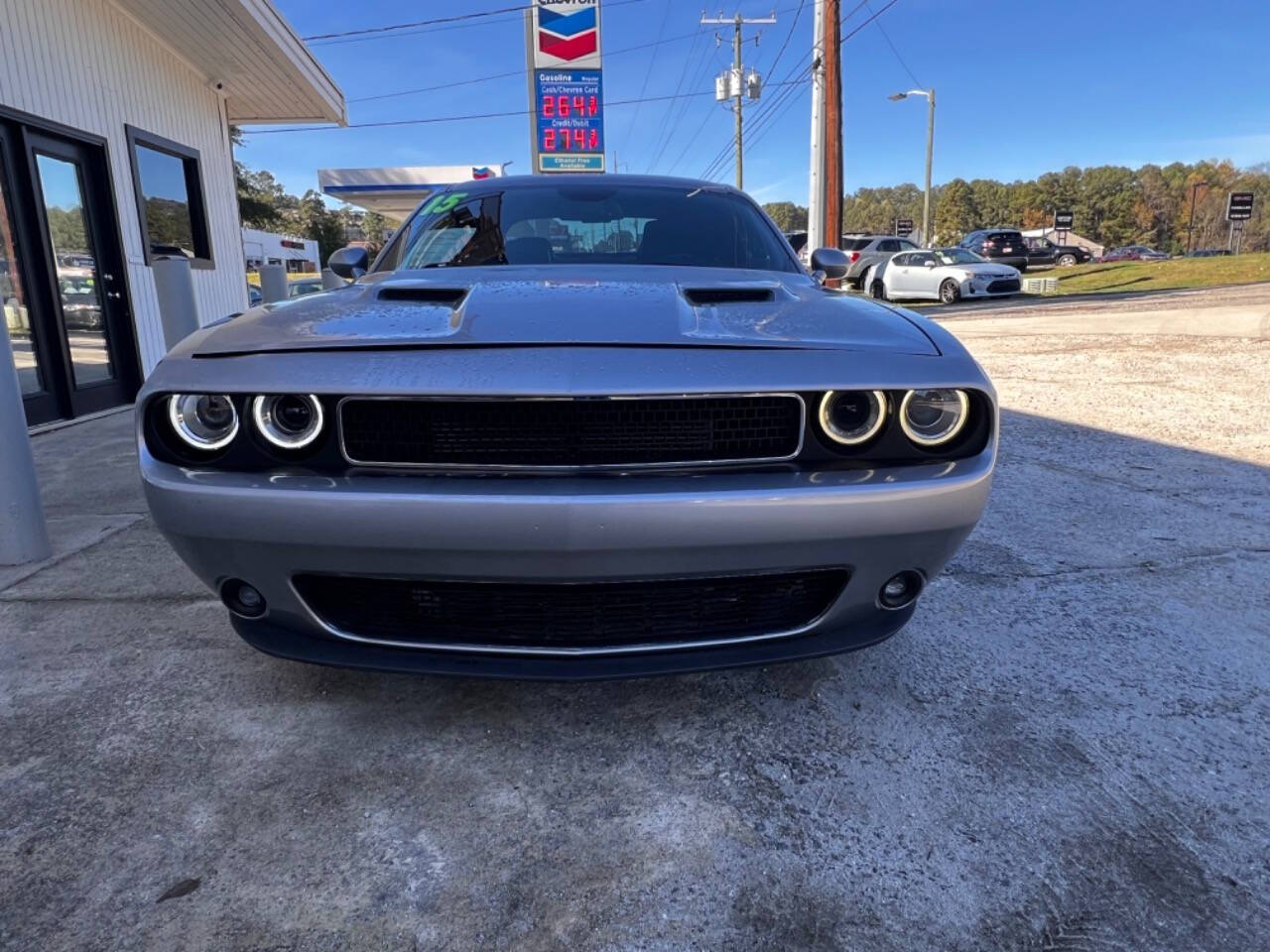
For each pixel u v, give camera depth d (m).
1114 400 6.21
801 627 1.88
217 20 7.55
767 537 1.69
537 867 1.60
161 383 1.76
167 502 1.73
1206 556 3.18
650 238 3.03
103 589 2.92
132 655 2.43
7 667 2.36
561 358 1.69
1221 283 17.48
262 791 1.82
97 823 1.71
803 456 1.77
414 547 1.65
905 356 1.82
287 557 1.72
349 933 1.45
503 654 1.81
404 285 2.29
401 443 1.71
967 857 1.63
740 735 2.03
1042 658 2.40
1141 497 3.94
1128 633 2.56
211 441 1.75
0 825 1.70
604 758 1.95
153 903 1.50
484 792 1.82
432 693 2.22
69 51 6.62
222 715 2.11
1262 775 1.87
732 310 2.06
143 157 8.00
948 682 2.27
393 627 1.85
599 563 1.66
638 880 1.57
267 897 1.52
